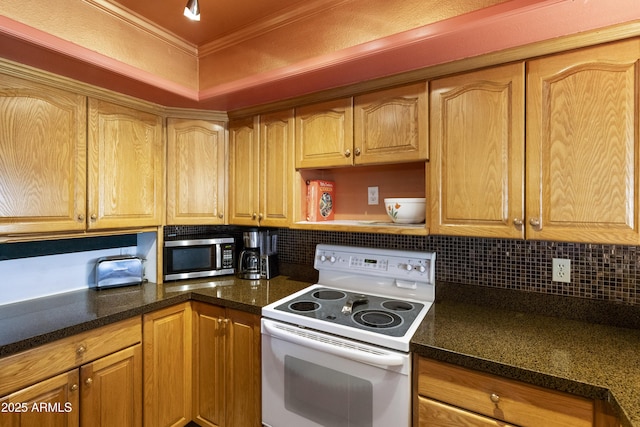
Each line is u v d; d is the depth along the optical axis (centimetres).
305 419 149
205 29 178
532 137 129
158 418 177
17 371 126
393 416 127
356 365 134
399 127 158
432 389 121
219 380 181
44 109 153
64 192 160
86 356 147
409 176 190
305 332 146
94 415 150
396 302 171
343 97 173
